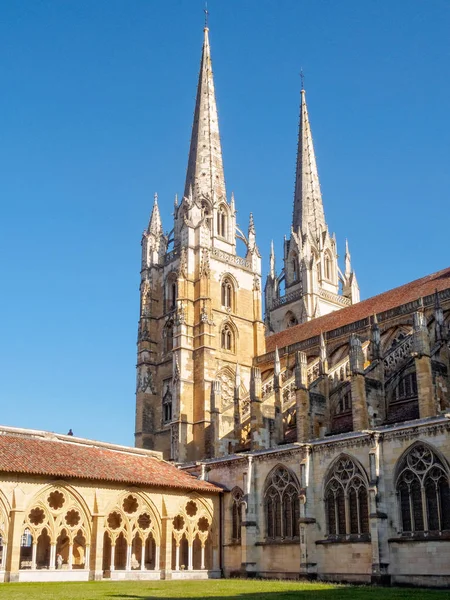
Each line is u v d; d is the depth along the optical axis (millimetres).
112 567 56750
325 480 58375
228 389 100188
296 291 132875
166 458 98188
